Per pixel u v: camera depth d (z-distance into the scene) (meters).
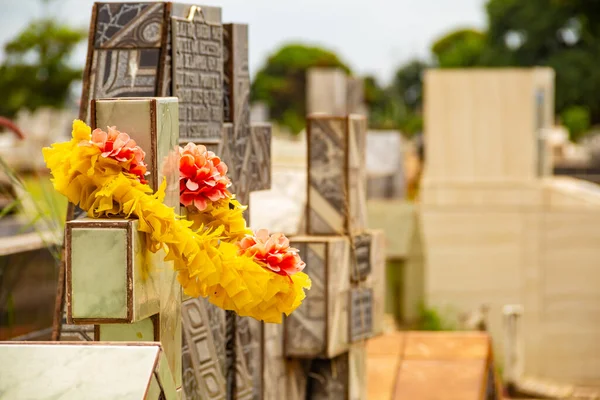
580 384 12.47
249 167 4.05
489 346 6.24
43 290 5.37
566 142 29.98
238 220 2.97
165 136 2.80
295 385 4.57
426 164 12.73
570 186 13.11
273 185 4.72
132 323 2.69
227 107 3.91
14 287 5.06
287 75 57.69
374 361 5.98
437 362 5.95
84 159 2.61
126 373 2.29
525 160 12.60
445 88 12.63
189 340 3.56
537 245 12.59
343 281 4.47
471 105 12.60
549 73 12.77
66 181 2.62
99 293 2.58
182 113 3.48
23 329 5.16
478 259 12.68
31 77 32.50
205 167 2.94
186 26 3.49
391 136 14.50
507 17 54.47
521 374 11.46
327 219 4.50
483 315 11.89
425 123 12.71
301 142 9.79
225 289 2.75
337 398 4.65
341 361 4.64
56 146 2.63
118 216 2.62
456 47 58.25
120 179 2.60
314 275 4.36
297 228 4.52
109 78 3.39
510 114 12.58
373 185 14.32
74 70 32.88
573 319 12.58
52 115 21.70
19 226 5.87
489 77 12.55
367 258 4.65
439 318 12.58
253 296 2.75
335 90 16.69
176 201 2.88
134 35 3.39
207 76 3.64
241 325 3.96
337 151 4.48
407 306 12.67
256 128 4.11
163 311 2.80
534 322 12.62
